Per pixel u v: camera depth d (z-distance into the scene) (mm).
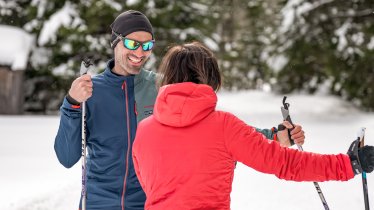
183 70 2018
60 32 16547
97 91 2676
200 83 2020
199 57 2029
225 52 30219
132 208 2639
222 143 1941
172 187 1944
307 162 1915
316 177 1926
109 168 2652
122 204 2627
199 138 1937
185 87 1938
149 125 2070
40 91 18906
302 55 16062
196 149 1928
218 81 2082
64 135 2529
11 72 16953
